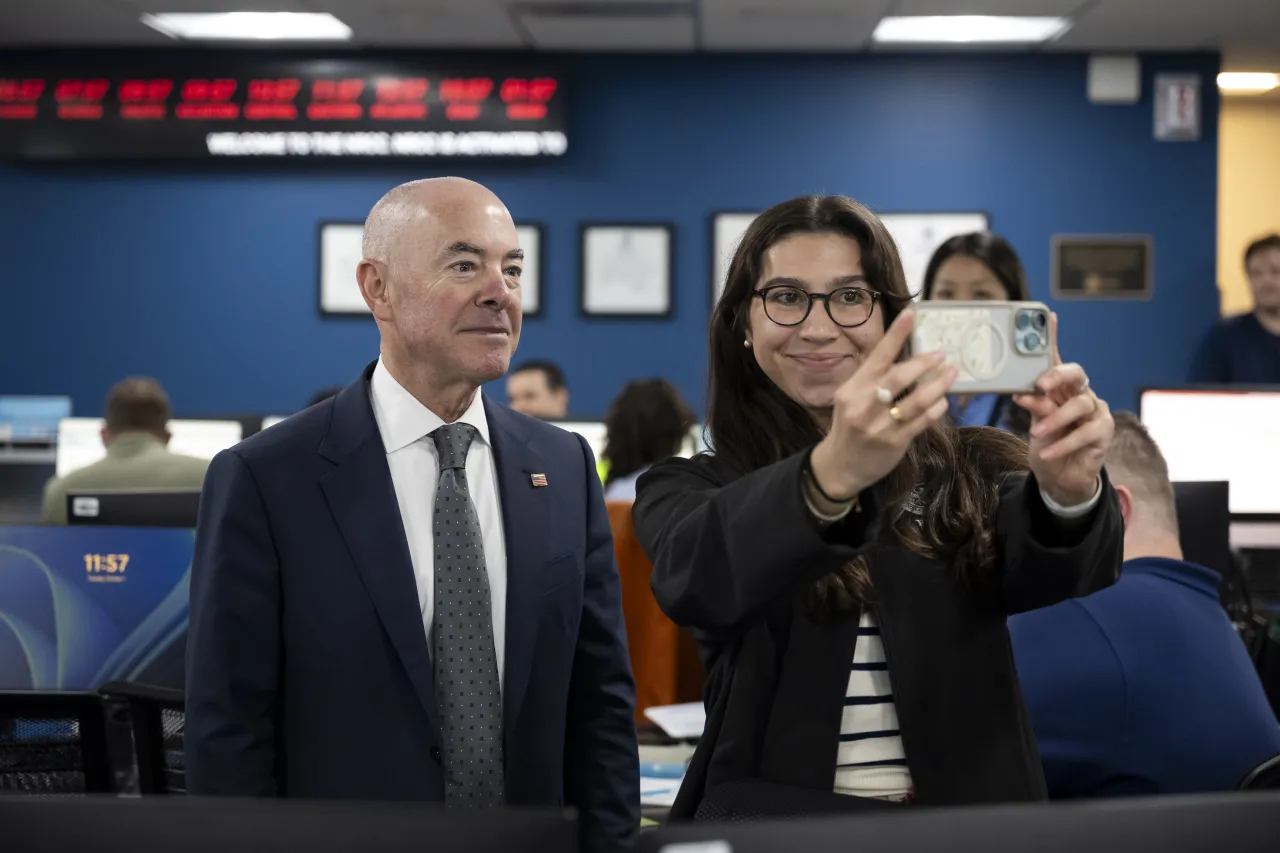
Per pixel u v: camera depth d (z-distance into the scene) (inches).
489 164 247.3
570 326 248.4
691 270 247.0
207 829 28.3
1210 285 242.5
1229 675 66.7
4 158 247.9
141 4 216.8
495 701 60.0
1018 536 49.7
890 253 52.1
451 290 60.6
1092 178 243.0
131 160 250.1
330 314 249.0
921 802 50.1
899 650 51.1
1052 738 66.3
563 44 239.9
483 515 63.2
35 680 77.3
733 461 54.7
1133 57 241.3
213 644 57.4
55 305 252.2
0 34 237.3
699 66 245.1
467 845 28.0
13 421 197.6
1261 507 133.5
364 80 242.5
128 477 131.0
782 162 245.4
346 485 60.4
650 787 78.0
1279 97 307.3
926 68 244.1
